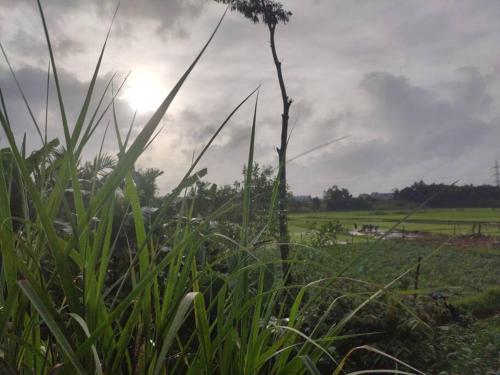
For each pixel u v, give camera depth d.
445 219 85.75
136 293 1.28
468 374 6.05
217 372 1.74
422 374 1.48
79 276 2.10
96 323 1.37
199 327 1.52
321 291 1.67
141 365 1.54
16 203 2.68
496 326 9.33
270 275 2.35
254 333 1.62
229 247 2.53
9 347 1.37
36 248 1.42
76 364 1.13
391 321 5.02
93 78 1.39
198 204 4.32
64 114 1.33
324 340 1.61
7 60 1.42
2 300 1.48
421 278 16.44
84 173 3.47
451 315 9.27
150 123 1.27
